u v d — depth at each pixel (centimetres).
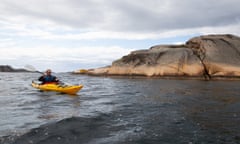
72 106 821
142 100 964
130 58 2725
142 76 2491
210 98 1012
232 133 510
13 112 707
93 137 468
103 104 865
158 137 479
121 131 511
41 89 1339
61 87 1229
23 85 1734
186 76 2311
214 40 2591
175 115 673
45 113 691
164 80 2208
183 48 2561
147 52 2670
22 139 446
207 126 563
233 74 2219
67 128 511
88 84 1838
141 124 571
